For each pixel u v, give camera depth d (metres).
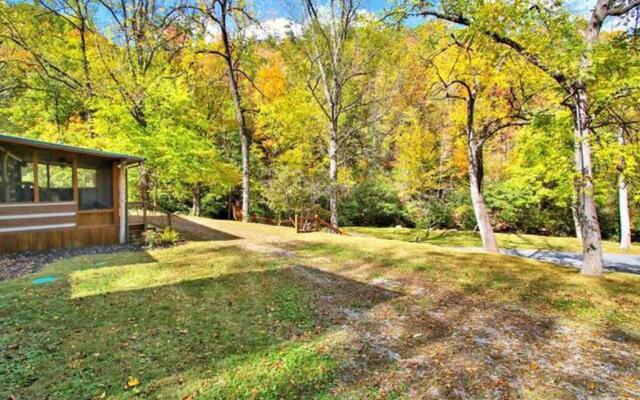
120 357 3.59
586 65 6.46
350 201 23.03
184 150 12.88
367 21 10.50
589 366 3.77
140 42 15.84
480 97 10.70
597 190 11.23
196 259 8.17
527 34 6.98
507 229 21.12
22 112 15.21
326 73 17.50
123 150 12.22
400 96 16.42
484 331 4.66
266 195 18.03
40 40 14.57
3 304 4.88
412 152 18.86
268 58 21.75
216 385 3.17
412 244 11.27
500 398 3.12
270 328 4.50
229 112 20.61
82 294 5.44
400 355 3.91
